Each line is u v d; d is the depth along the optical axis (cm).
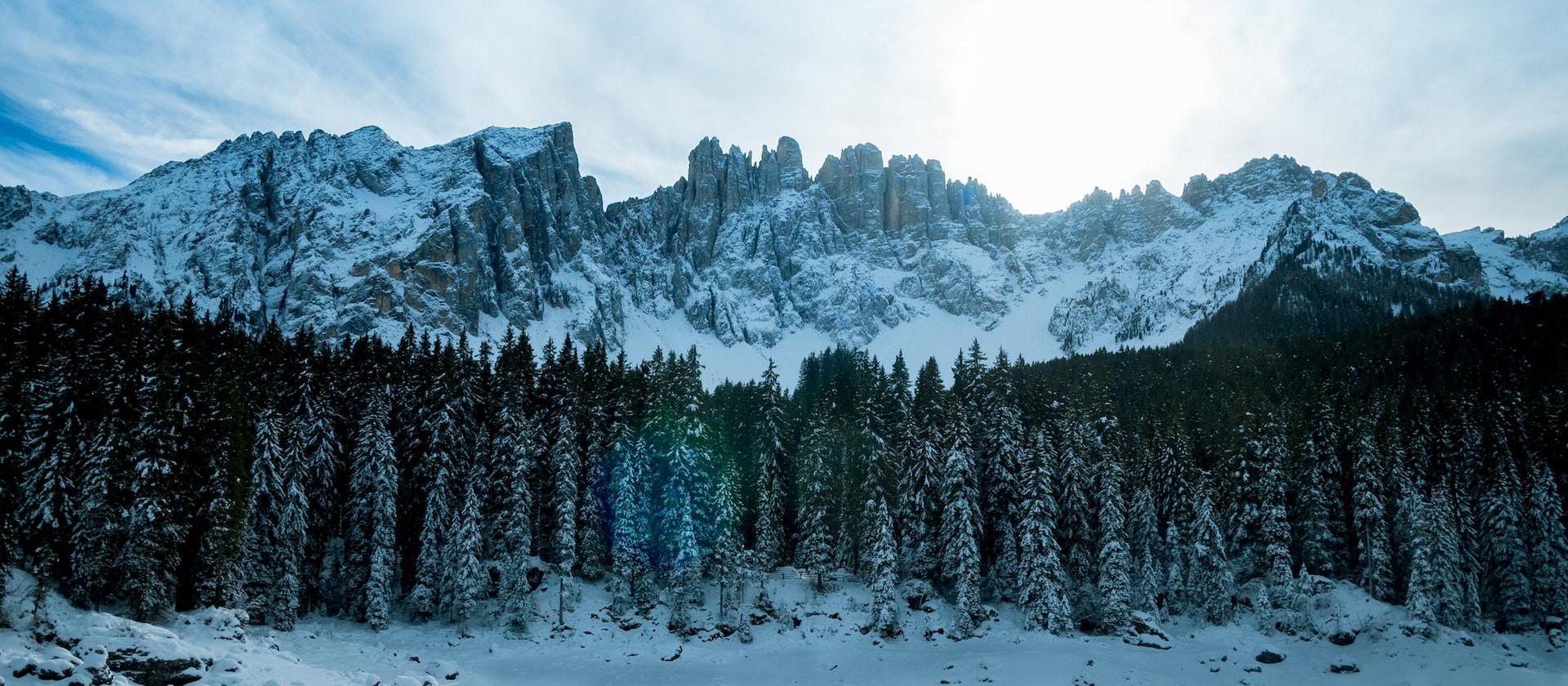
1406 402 8362
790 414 8131
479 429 6500
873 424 6825
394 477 5528
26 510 4012
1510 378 8319
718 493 6088
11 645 3191
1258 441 6750
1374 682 4566
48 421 4244
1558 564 5862
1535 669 4816
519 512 5772
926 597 6072
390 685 3844
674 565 5853
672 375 6762
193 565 4628
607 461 6456
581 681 4609
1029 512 5922
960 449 6209
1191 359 13388
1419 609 5462
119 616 4103
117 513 4169
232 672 3466
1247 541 6788
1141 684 4531
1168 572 6359
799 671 4912
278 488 5103
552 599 5838
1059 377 11856
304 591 5553
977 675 4716
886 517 6031
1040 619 5694
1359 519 6259
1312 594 6050
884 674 4844
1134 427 7969
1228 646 5438
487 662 4869
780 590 6278
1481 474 6569
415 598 5534
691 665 5044
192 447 4541
